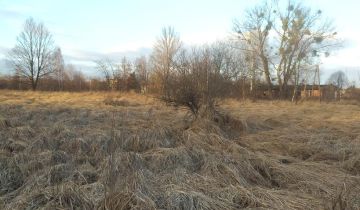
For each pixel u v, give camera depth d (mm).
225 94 11836
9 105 17266
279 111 18625
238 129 11570
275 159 8258
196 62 11664
